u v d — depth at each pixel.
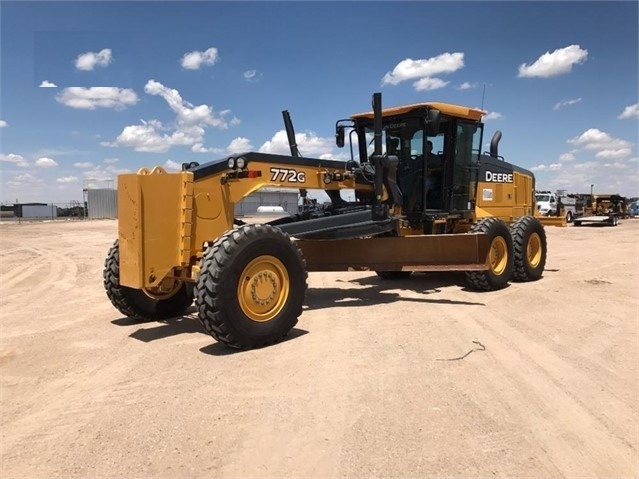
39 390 4.46
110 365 5.03
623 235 24.14
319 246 8.31
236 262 5.18
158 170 5.53
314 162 7.02
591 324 6.21
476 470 3.04
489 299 7.82
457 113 8.75
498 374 4.53
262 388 4.30
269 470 3.09
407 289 8.86
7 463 3.25
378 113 7.52
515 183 11.25
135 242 5.46
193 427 3.64
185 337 5.96
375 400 4.00
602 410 3.82
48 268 13.27
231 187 6.11
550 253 15.13
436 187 9.13
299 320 6.62
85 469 3.16
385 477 2.99
